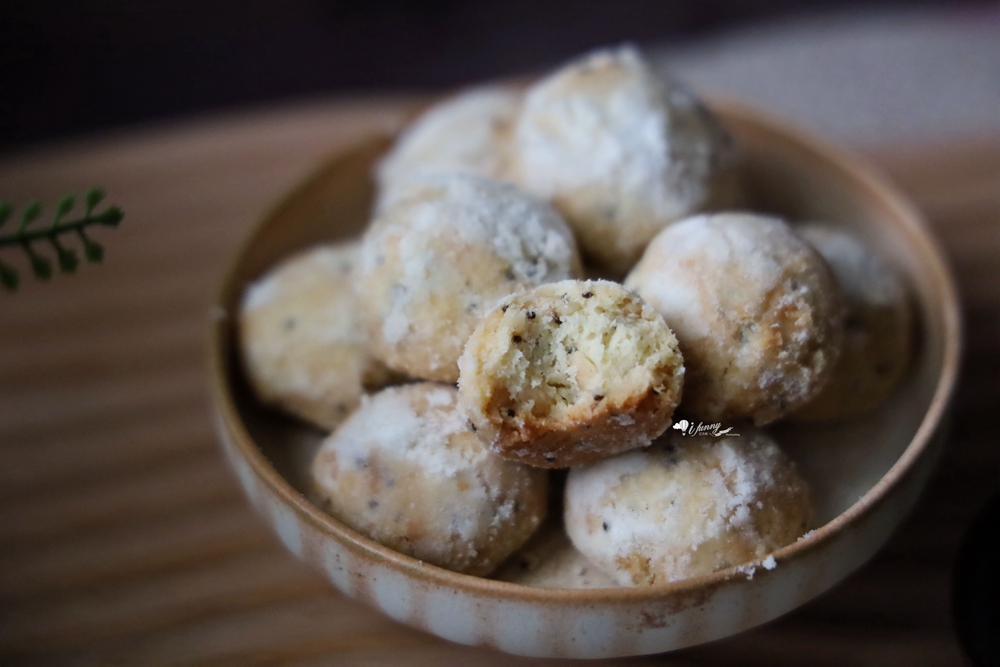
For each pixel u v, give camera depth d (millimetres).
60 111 369
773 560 191
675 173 230
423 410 213
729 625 196
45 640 225
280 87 384
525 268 215
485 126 253
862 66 317
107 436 254
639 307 201
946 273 231
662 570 201
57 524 241
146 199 295
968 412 249
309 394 231
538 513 210
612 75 240
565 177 231
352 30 407
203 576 233
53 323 273
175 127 315
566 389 200
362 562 197
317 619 226
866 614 224
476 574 208
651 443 208
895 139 296
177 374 265
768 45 332
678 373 197
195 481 248
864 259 235
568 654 197
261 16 411
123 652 223
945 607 225
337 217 261
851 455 223
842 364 226
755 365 205
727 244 210
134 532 240
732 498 203
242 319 240
